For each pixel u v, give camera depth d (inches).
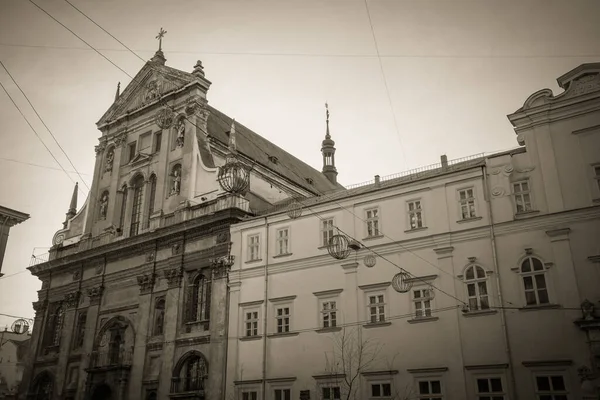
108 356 1681.8
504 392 967.6
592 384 823.1
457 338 1043.3
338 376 1150.3
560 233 1006.4
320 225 1317.7
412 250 1159.0
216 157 1793.8
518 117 1128.8
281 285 1327.5
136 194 1929.1
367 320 1169.4
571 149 1055.0
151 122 1969.7
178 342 1494.8
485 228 1085.1
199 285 1551.4
